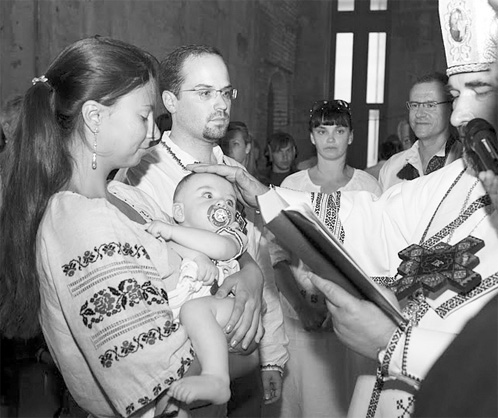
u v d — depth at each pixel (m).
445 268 2.22
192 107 2.97
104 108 2.17
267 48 15.89
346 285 2.10
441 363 1.17
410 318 2.22
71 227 2.07
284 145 7.62
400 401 2.27
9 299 2.22
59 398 4.13
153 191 2.95
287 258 4.03
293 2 17.39
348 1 18.16
